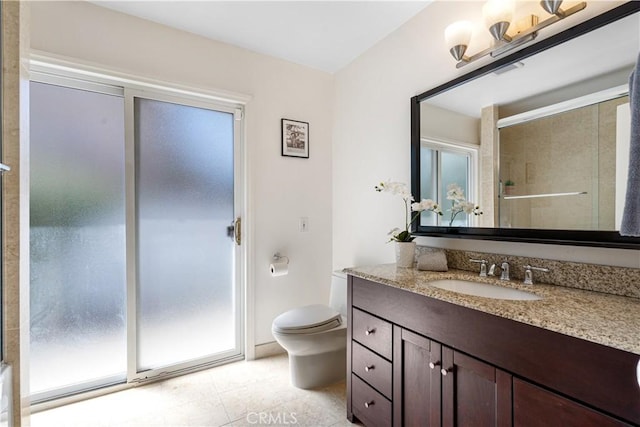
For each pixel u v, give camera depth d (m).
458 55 1.52
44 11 1.68
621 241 1.07
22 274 1.09
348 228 2.52
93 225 1.88
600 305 0.99
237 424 1.61
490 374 1.00
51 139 1.77
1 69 1.04
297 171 2.54
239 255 2.34
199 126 2.21
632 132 0.88
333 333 1.90
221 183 2.29
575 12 1.20
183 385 1.98
